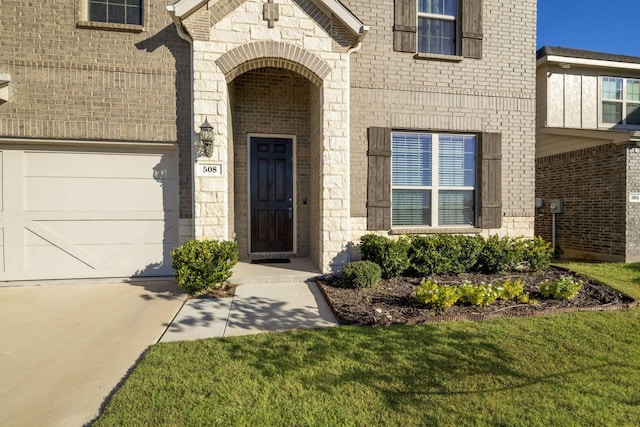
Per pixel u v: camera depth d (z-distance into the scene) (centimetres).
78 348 329
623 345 328
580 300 459
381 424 219
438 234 641
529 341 335
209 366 286
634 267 669
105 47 546
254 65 572
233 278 549
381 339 338
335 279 556
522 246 613
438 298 415
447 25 670
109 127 548
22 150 545
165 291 511
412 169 664
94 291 511
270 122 711
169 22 562
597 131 802
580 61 956
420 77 643
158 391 250
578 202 862
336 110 577
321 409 232
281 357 302
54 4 531
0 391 259
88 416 232
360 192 629
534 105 687
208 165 545
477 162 679
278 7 555
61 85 535
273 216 727
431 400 242
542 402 240
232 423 219
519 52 679
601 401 242
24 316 411
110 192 571
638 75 1031
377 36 628
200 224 544
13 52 522
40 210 554
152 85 560
